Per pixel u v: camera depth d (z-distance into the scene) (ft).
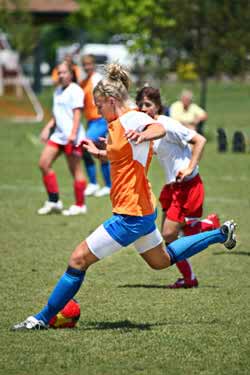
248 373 40.14
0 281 60.39
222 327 48.21
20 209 94.58
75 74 94.89
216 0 200.75
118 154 45.50
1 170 130.62
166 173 59.67
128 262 68.28
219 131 160.66
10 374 39.86
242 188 111.86
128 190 45.65
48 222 86.43
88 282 60.59
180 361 41.86
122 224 45.70
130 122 45.44
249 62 206.49
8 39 315.78
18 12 302.45
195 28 205.16
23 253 70.69
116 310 52.21
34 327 47.34
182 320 49.83
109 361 41.78
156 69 217.56
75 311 47.98
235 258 69.97
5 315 50.78
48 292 57.06
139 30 212.02
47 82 411.34
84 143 50.34
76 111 89.45
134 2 213.66
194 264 67.51
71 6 313.73
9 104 269.85
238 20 201.77
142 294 56.85
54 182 91.71
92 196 108.47
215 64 205.98
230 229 49.70
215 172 129.49
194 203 58.95
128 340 45.34
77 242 75.82
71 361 41.73
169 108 149.89
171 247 49.14
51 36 466.70
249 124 220.64
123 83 46.37
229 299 55.31
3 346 44.16
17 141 174.70
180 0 202.39
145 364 41.34
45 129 91.50
